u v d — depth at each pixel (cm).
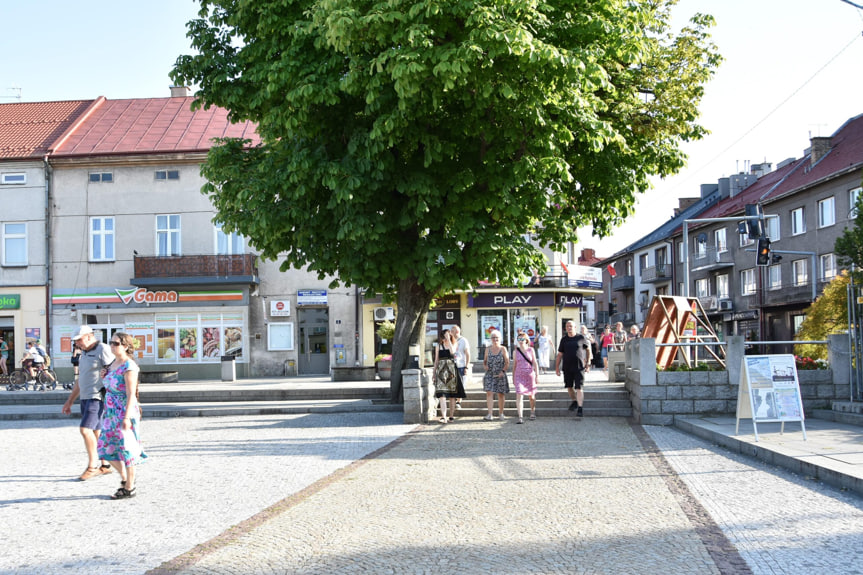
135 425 792
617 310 7675
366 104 1384
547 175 1455
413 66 1173
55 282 3341
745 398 1071
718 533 595
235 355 3353
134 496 787
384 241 1529
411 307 1764
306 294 3391
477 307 3672
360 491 788
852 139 4491
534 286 3662
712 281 5541
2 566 537
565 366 1544
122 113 3766
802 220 4419
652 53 1675
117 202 3344
